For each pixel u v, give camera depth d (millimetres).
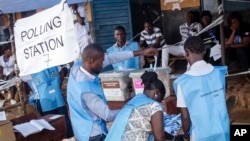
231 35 6367
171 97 3496
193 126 2635
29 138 3406
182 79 2670
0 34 8773
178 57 6844
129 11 7523
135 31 7852
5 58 7820
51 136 3631
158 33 6797
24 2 5199
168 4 7484
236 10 7719
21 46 3316
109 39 7496
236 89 5562
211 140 2607
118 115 2570
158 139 2447
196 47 2684
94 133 2789
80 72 2836
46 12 3137
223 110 2629
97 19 7383
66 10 2986
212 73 2678
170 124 3062
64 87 6020
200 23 6727
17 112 5703
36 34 3207
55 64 3084
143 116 2471
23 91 4547
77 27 6879
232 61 6801
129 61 4707
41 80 4512
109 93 3711
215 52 5984
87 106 2779
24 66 3330
